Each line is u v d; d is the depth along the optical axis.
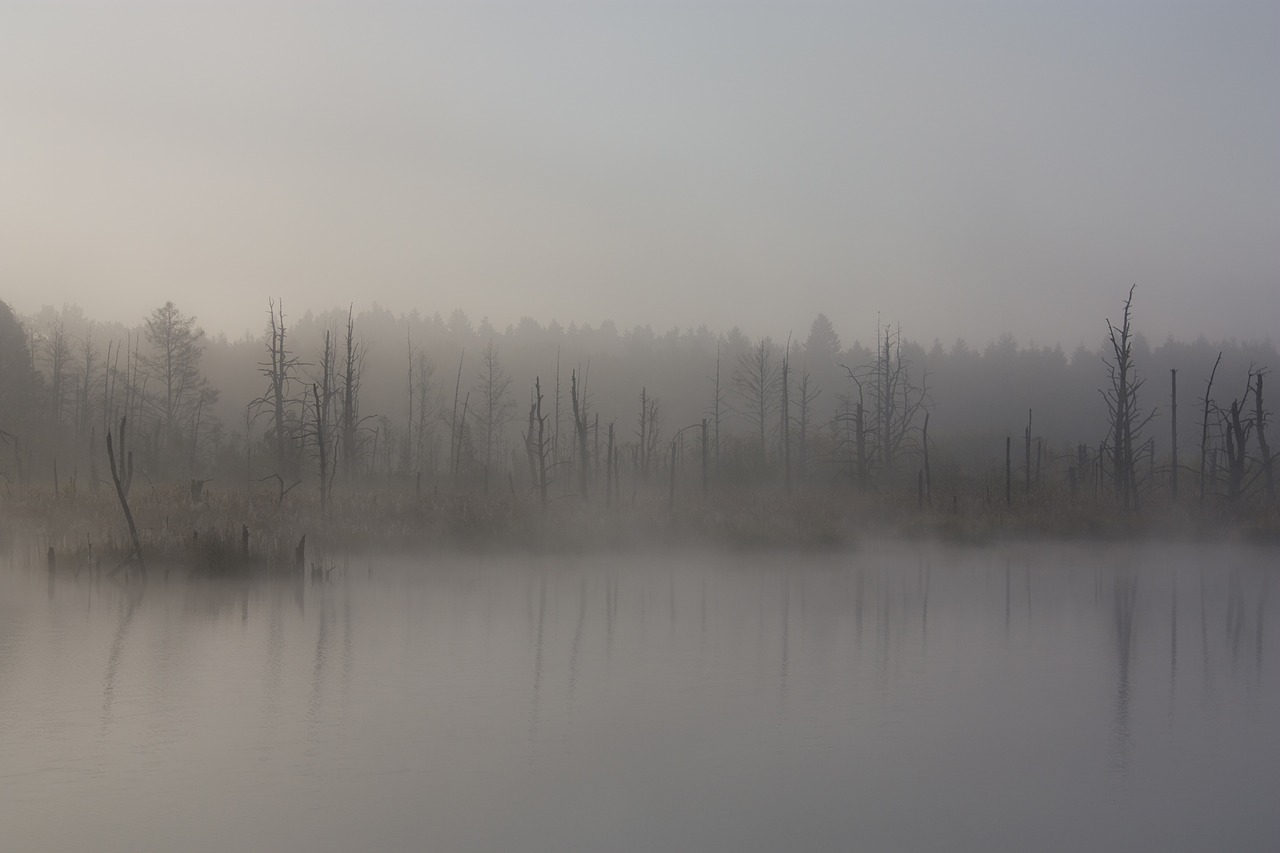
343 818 8.80
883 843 8.48
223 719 11.68
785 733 11.47
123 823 8.63
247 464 53.19
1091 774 10.23
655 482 54.75
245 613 18.94
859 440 53.16
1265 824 8.96
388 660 14.96
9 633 16.70
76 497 31.20
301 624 17.84
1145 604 21.80
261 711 12.03
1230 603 22.09
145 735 11.06
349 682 13.55
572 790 9.55
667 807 9.16
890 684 13.89
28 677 13.61
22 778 9.68
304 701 12.52
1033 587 24.59
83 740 10.87
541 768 10.15
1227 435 41.22
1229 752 10.98
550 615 19.30
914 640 17.17
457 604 20.55
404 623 18.11
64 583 22.45
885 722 11.98
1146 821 9.04
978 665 15.23
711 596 22.36
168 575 22.64
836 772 10.18
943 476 54.19
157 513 28.19
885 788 9.76
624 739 11.13
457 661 14.98
